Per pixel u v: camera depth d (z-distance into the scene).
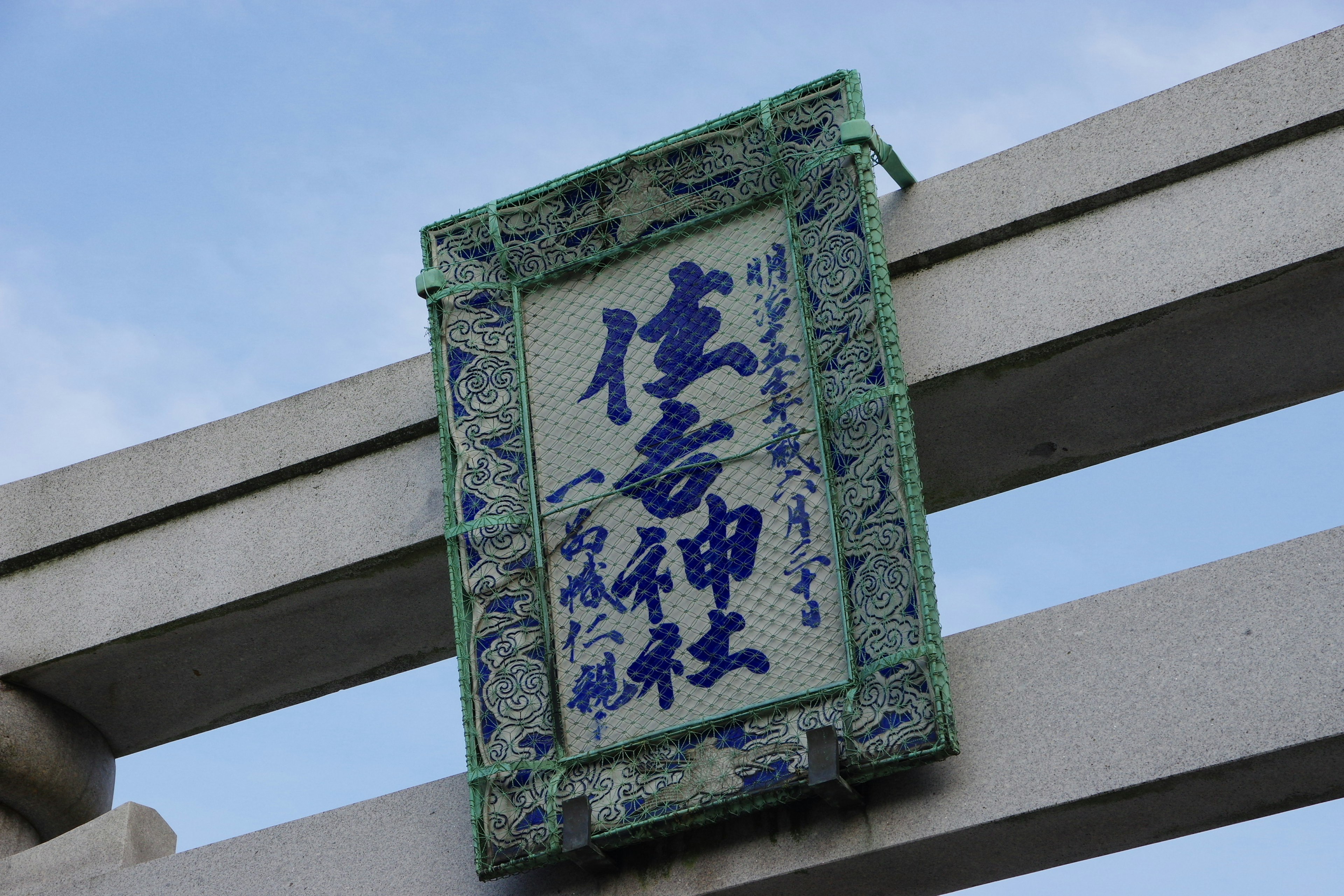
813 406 7.09
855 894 6.85
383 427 8.26
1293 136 7.11
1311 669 6.30
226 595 8.16
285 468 8.36
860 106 7.43
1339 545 6.50
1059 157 7.47
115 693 8.61
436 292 7.91
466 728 7.14
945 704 6.45
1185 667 6.50
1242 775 6.28
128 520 8.54
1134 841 6.61
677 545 7.14
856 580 6.78
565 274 7.82
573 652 7.15
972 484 7.86
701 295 7.52
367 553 7.99
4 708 8.36
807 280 7.31
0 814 8.54
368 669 8.62
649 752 6.86
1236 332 7.12
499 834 6.97
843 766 6.55
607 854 6.89
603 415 7.49
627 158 7.76
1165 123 7.34
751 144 7.60
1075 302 7.20
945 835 6.51
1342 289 6.95
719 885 6.77
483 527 7.44
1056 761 6.50
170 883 7.74
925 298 7.49
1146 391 7.38
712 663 6.91
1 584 8.68
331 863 7.54
